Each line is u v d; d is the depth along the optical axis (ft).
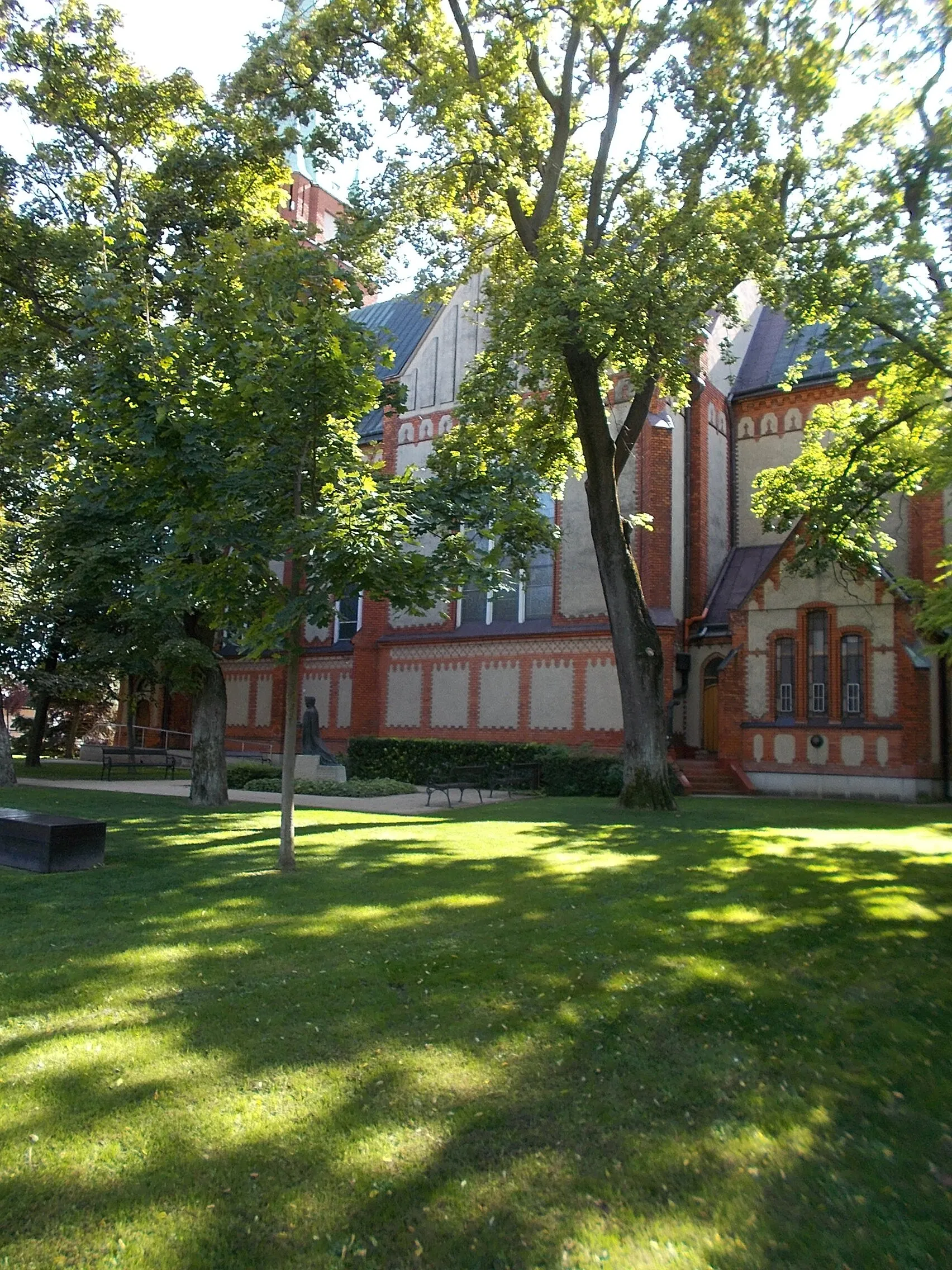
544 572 91.97
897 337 48.21
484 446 62.28
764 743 78.07
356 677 103.81
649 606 84.12
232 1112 14.49
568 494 89.76
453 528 33.06
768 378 97.96
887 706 72.90
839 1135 15.10
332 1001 19.22
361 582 28.84
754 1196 13.06
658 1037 18.34
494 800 69.05
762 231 47.73
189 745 132.57
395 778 89.86
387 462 104.53
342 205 60.90
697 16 46.83
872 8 44.21
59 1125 13.91
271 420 29.84
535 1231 11.94
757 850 38.83
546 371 57.47
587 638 87.04
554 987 20.42
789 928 25.84
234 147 59.11
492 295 65.10
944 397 49.70
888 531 83.41
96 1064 15.84
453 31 59.52
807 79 44.57
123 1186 12.49
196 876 31.55
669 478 85.05
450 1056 16.80
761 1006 20.21
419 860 35.17
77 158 62.03
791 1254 11.82
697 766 80.48
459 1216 12.19
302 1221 11.98
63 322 58.85
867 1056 18.24
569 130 59.21
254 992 19.60
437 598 32.83
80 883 30.27
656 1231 12.05
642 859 35.88
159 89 59.36
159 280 56.90
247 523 30.37
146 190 58.65
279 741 118.73
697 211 51.29
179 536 30.45
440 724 96.94
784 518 67.00
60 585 60.18
